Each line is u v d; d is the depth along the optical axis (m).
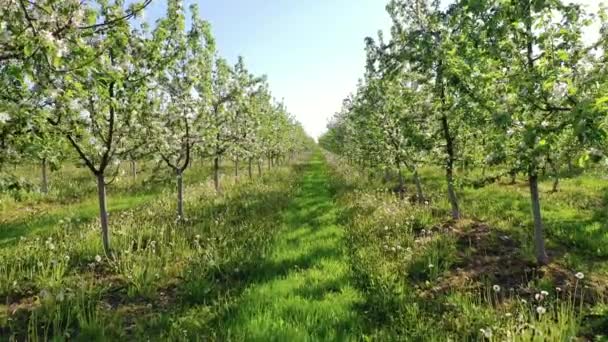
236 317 5.84
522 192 16.22
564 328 5.15
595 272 7.46
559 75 5.61
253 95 21.05
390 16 12.48
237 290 7.05
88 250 9.33
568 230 10.28
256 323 5.55
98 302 6.58
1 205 15.87
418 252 8.36
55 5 4.27
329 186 22.34
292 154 57.69
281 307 6.18
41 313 6.12
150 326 5.80
